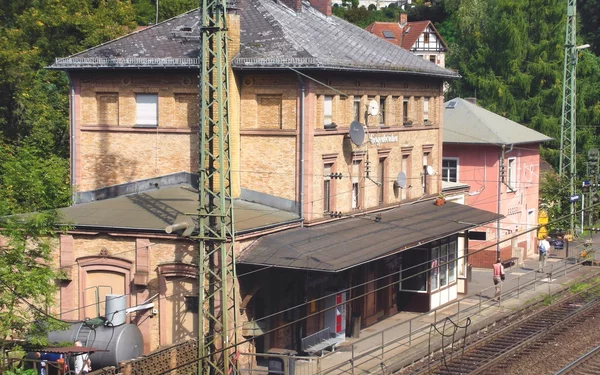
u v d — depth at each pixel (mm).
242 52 30406
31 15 45031
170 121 31109
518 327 34031
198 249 26516
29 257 24297
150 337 27359
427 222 34844
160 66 30406
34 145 39750
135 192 31641
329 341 29500
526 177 51875
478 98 72312
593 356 29047
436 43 93562
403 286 36969
